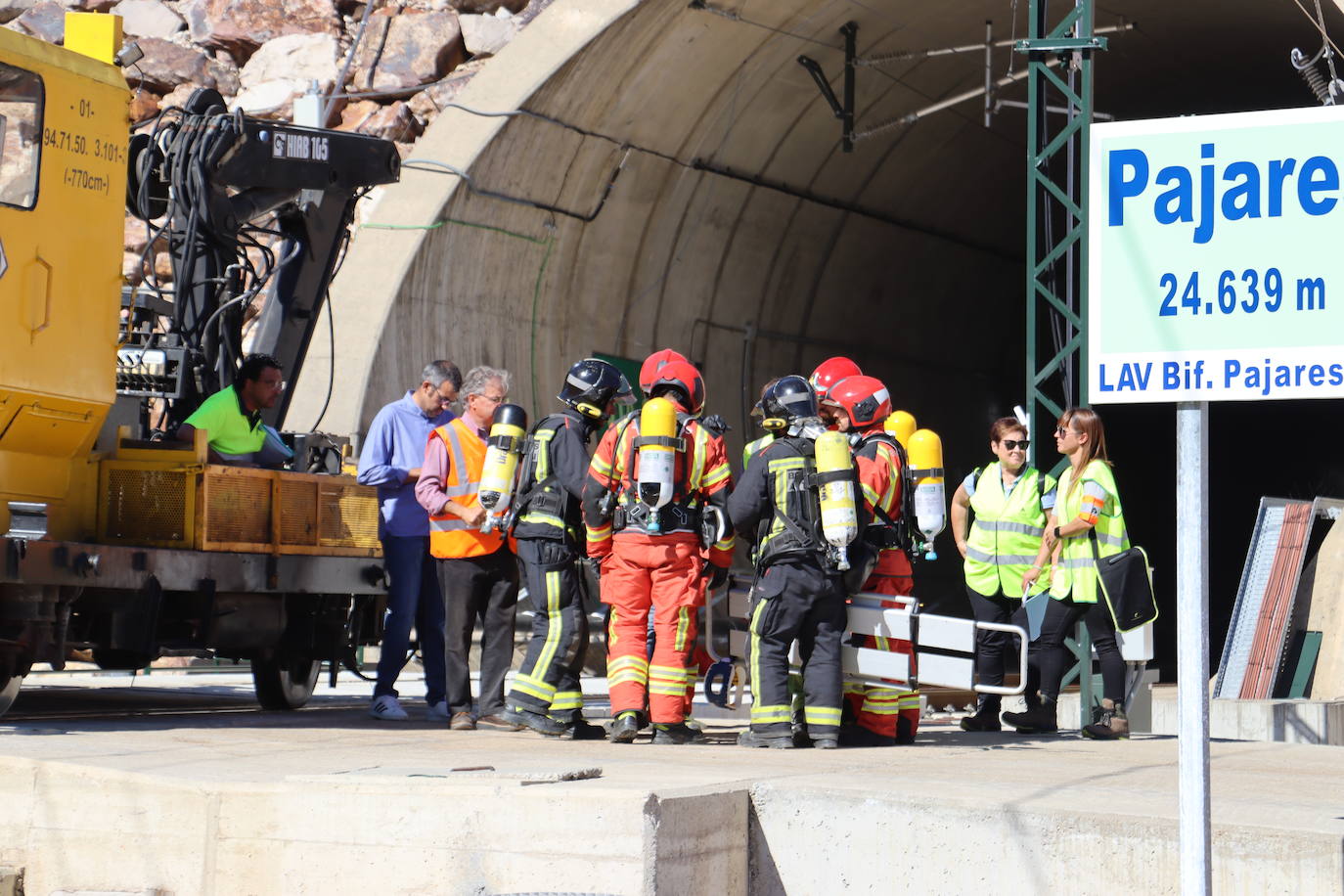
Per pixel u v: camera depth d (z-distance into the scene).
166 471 27.20
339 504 30.86
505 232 55.72
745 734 23.30
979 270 87.69
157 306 30.94
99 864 17.16
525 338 58.75
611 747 22.52
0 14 63.66
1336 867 14.35
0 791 17.81
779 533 23.23
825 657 23.27
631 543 23.89
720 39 56.53
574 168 57.41
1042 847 15.49
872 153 70.69
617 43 53.59
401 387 52.00
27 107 24.91
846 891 16.25
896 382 84.00
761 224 68.75
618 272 62.59
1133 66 72.00
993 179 80.50
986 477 29.89
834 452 22.94
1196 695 11.70
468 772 17.45
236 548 27.77
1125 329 12.05
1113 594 27.52
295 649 31.34
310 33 60.56
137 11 62.09
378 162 33.31
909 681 23.88
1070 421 28.25
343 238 34.22
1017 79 62.94
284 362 33.34
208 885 16.50
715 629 31.44
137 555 25.44
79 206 25.95
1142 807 15.68
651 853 14.80
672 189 62.50
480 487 24.86
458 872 15.52
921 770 19.39
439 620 29.53
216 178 31.03
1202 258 11.85
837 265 75.56
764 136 64.31
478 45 59.94
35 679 41.88
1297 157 11.60
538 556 25.17
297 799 16.23
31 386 24.94
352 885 15.95
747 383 72.12
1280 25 64.44
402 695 40.88
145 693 37.19
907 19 60.25
